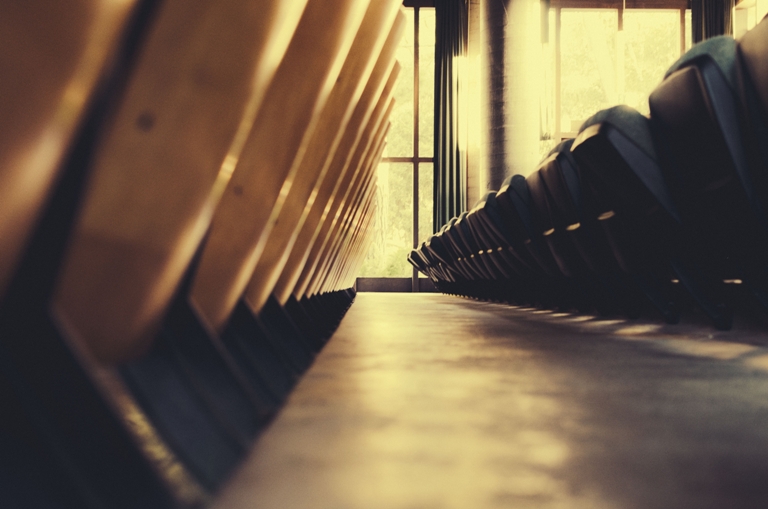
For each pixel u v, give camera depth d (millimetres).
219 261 1317
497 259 6234
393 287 14422
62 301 807
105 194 818
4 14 525
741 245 2650
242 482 796
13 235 579
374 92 2842
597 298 4543
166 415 928
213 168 899
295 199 1897
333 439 1025
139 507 648
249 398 1104
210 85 870
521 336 3076
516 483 792
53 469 620
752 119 2223
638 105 13680
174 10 840
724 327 3178
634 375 1763
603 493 750
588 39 13586
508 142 9594
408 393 1472
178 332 1098
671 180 2750
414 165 14250
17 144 549
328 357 2211
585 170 3139
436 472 843
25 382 646
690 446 982
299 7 965
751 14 13219
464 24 13258
